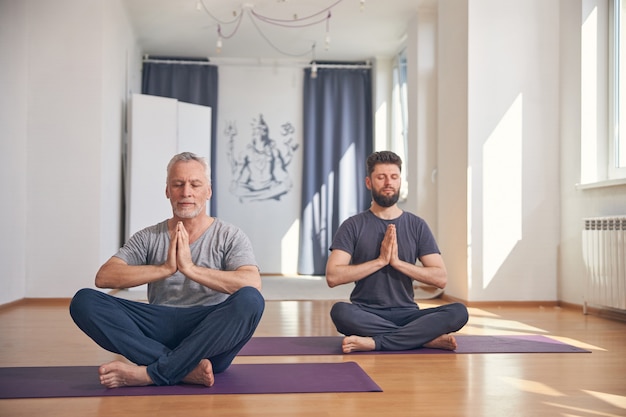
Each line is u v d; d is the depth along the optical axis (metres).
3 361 2.96
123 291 6.68
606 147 5.21
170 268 2.41
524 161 5.56
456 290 5.77
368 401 2.23
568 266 5.41
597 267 4.72
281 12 7.24
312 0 6.86
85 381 2.50
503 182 5.53
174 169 2.51
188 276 2.41
